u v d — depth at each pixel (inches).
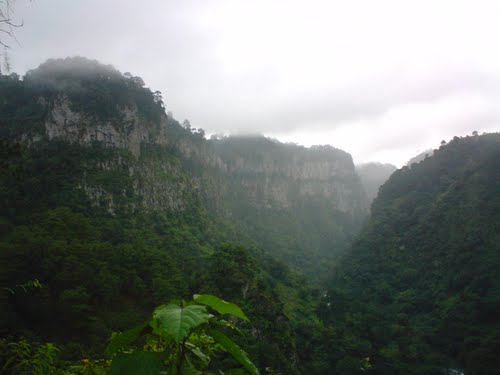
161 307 68.3
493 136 3233.3
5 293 942.4
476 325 1628.9
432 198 3171.8
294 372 1222.9
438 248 2493.8
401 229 3053.6
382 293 2442.2
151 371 57.6
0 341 158.4
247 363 69.3
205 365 82.7
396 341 1727.4
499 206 2250.2
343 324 1916.8
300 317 1884.8
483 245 2113.7
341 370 1469.0
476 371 1321.4
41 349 138.7
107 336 983.0
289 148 6919.3
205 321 57.2
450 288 2080.5
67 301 984.3
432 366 1477.6
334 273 3243.1
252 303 1454.2
